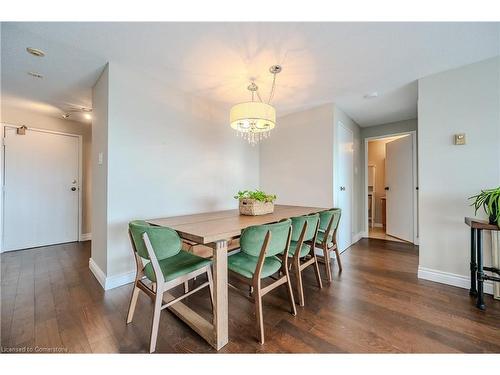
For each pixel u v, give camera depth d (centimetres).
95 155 241
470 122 204
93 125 250
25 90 263
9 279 227
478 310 170
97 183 234
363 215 427
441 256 220
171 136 257
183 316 154
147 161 234
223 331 134
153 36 169
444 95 217
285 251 165
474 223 177
